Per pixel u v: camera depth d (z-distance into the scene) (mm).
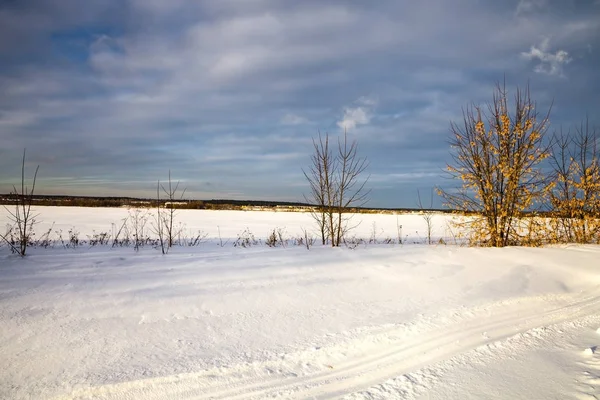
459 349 3693
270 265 6938
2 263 6477
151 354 3631
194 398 2939
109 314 4535
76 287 5324
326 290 5637
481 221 9977
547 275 6238
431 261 7219
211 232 17312
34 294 4973
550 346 3664
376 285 5926
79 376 3211
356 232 19141
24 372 3279
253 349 3756
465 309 4836
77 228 16797
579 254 7523
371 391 2932
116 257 7547
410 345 3852
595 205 10680
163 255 8023
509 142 9734
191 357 3570
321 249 8914
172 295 5180
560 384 2889
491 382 2986
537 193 9672
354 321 4477
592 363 3229
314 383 3145
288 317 4617
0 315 4289
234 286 5656
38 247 8758
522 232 10320
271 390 3031
